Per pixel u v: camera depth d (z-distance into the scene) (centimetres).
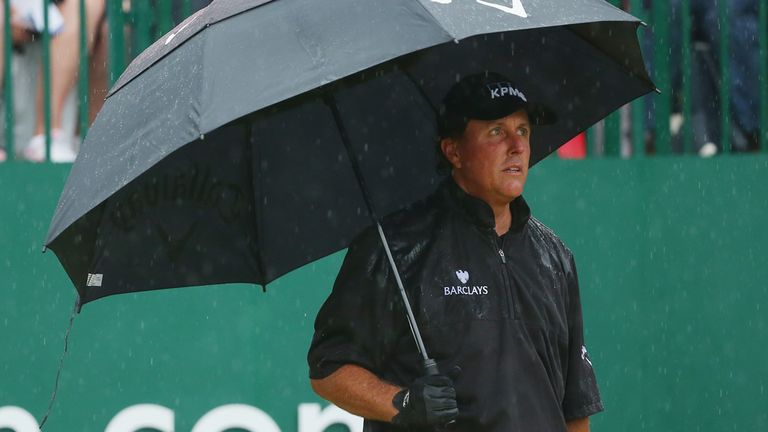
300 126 1336
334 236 1354
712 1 2462
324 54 1113
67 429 2217
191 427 2247
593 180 2444
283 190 1329
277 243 1332
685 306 2456
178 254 1287
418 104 1396
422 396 1159
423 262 1257
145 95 1162
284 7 1165
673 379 2448
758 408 2455
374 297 1248
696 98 2489
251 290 2269
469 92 1277
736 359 2459
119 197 1212
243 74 1105
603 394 2423
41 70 2336
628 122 2491
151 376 2239
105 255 1247
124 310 2234
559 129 1427
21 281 2223
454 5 1130
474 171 1278
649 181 2458
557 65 1406
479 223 1273
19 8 2309
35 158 2323
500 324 1249
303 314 2281
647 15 2480
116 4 2311
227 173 1296
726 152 2480
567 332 1314
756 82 2488
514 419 1226
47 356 2217
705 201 2466
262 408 2266
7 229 2228
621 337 2436
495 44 1402
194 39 1170
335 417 2273
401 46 1097
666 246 2459
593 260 2436
